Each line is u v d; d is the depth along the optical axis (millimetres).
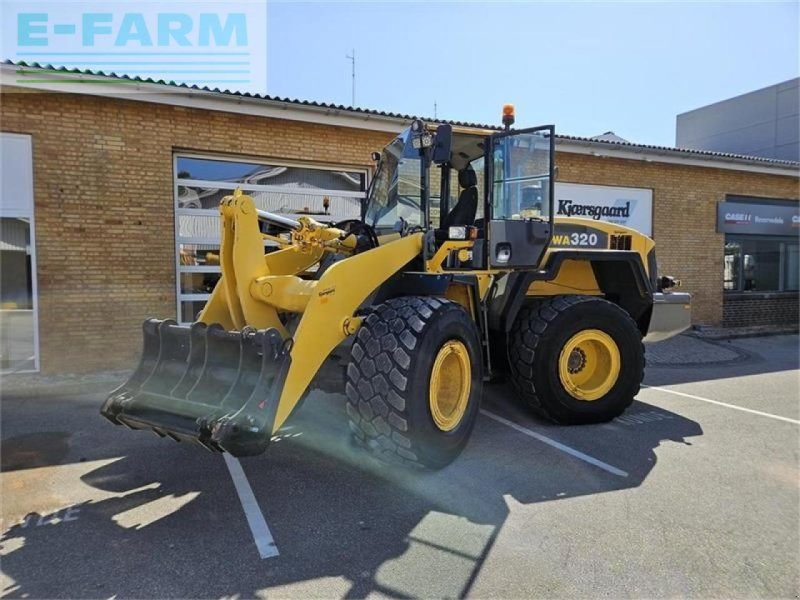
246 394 3391
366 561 2887
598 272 5961
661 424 5395
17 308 7398
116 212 7766
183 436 3336
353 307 3938
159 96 7824
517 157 4918
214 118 8297
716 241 13047
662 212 12398
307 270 5113
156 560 2887
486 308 4938
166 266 8086
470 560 2902
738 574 2812
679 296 6309
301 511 3434
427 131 4453
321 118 8844
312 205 9250
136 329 7941
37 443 4707
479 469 4141
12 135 7227
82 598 2570
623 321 5391
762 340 11656
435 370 3873
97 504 3541
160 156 7988
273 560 2889
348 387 3818
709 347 10508
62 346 7566
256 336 3414
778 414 5797
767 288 14023
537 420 5434
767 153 17828
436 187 4984
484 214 4910
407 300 4047
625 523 3328
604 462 4332
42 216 7406
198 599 2564
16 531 3197
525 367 5148
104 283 7738
